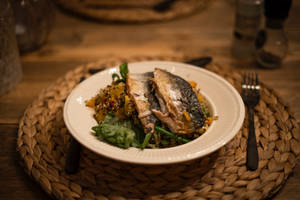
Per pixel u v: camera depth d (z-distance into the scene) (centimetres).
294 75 68
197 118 46
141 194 42
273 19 64
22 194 45
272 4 63
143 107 47
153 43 81
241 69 70
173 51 77
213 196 42
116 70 57
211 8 98
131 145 46
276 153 47
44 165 46
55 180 44
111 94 51
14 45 64
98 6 94
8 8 60
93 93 53
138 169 45
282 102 56
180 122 46
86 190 43
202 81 55
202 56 69
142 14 90
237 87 60
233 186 43
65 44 81
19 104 61
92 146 41
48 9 77
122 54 76
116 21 89
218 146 41
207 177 44
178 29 87
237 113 46
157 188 43
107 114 49
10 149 52
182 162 43
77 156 46
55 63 73
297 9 94
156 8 93
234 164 46
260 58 70
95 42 81
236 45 74
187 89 49
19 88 65
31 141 50
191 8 94
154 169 45
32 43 76
